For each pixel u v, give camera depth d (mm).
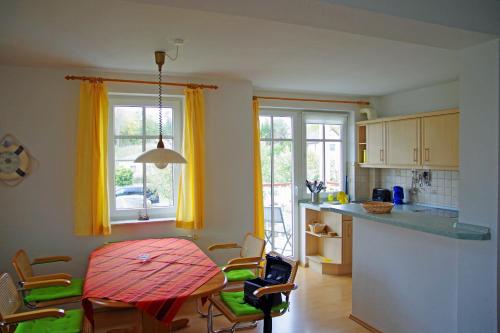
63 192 3568
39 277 2734
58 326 2355
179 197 3889
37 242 3504
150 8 2148
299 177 5234
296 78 4102
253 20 2340
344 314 3609
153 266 2760
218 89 4102
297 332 3229
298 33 2598
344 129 5426
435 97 4527
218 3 1642
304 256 5191
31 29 2492
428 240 2688
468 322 2344
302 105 5000
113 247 3334
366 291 3311
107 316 3557
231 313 2506
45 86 3508
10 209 3430
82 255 3619
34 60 3260
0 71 3381
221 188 4121
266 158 5051
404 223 2592
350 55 3186
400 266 2936
